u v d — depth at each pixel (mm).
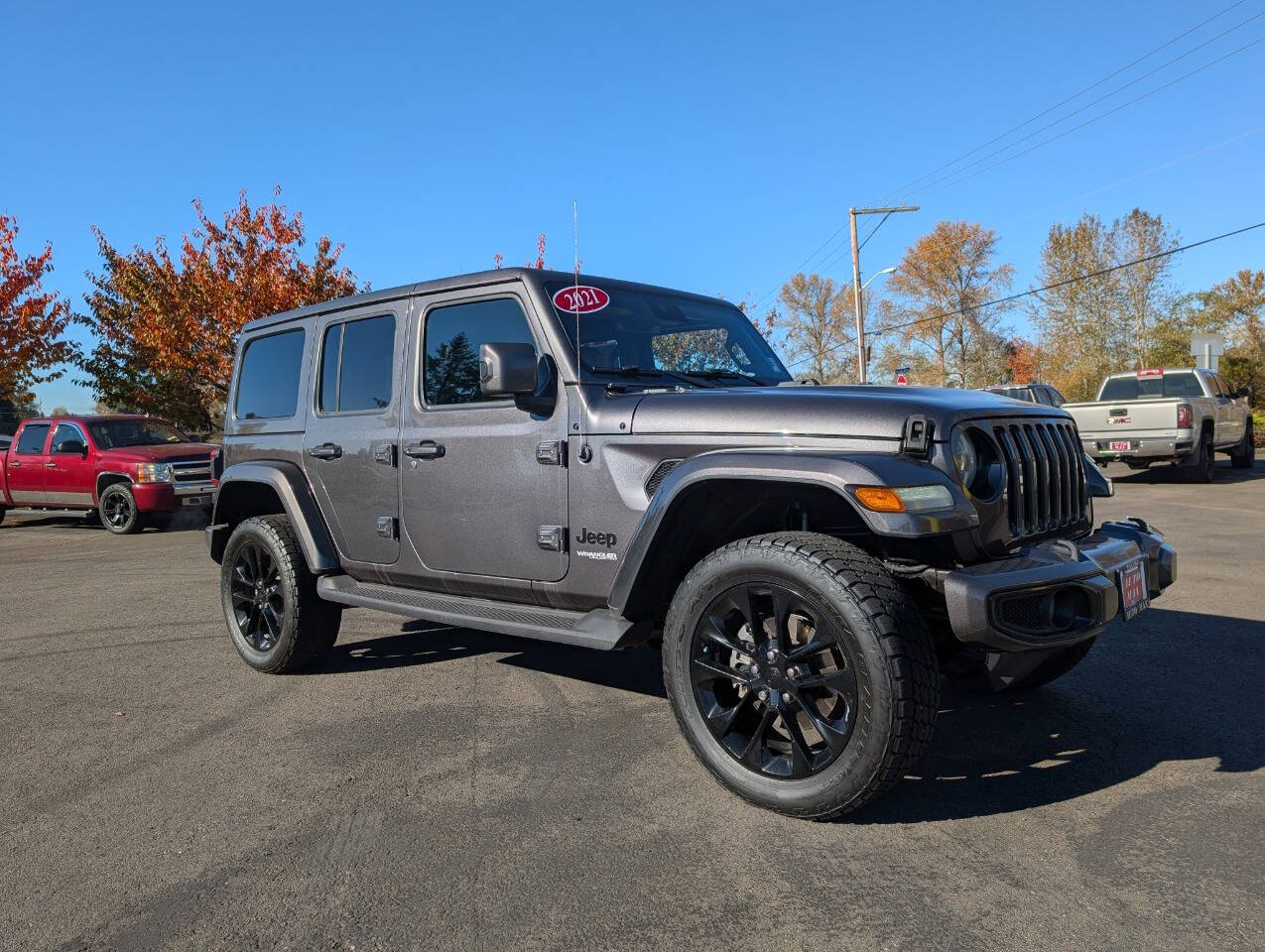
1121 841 2676
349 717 4082
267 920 2383
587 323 3760
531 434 3648
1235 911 2279
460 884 2549
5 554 10742
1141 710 3840
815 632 2801
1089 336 47781
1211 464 14664
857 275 35469
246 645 4957
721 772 2992
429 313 4133
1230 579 6547
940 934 2223
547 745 3648
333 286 21328
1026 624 2797
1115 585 3023
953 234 62219
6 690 4680
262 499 5238
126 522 12648
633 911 2375
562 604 3654
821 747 2926
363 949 2240
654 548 3193
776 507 3318
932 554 2992
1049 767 3262
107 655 5367
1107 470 17734
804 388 3396
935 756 3400
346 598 4340
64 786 3357
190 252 20781
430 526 4055
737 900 2412
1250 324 41719
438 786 3256
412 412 4133
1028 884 2447
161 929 2354
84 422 13461
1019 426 3221
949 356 63531
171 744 3795
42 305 22594
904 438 2852
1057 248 48531
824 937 2225
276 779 3367
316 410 4672
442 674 4754
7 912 2461
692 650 3041
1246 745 3412
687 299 4375
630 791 3154
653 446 3285
